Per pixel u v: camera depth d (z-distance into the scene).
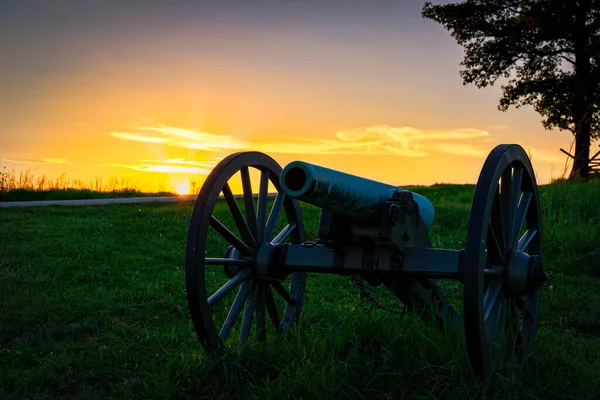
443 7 31.75
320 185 3.75
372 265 4.38
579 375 4.29
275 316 5.17
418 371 3.86
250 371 4.27
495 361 3.92
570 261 9.09
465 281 3.71
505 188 4.44
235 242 4.67
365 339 4.38
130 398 4.46
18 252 10.02
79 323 6.44
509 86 32.75
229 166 4.52
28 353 5.47
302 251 4.70
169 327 6.44
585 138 29.62
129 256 10.02
